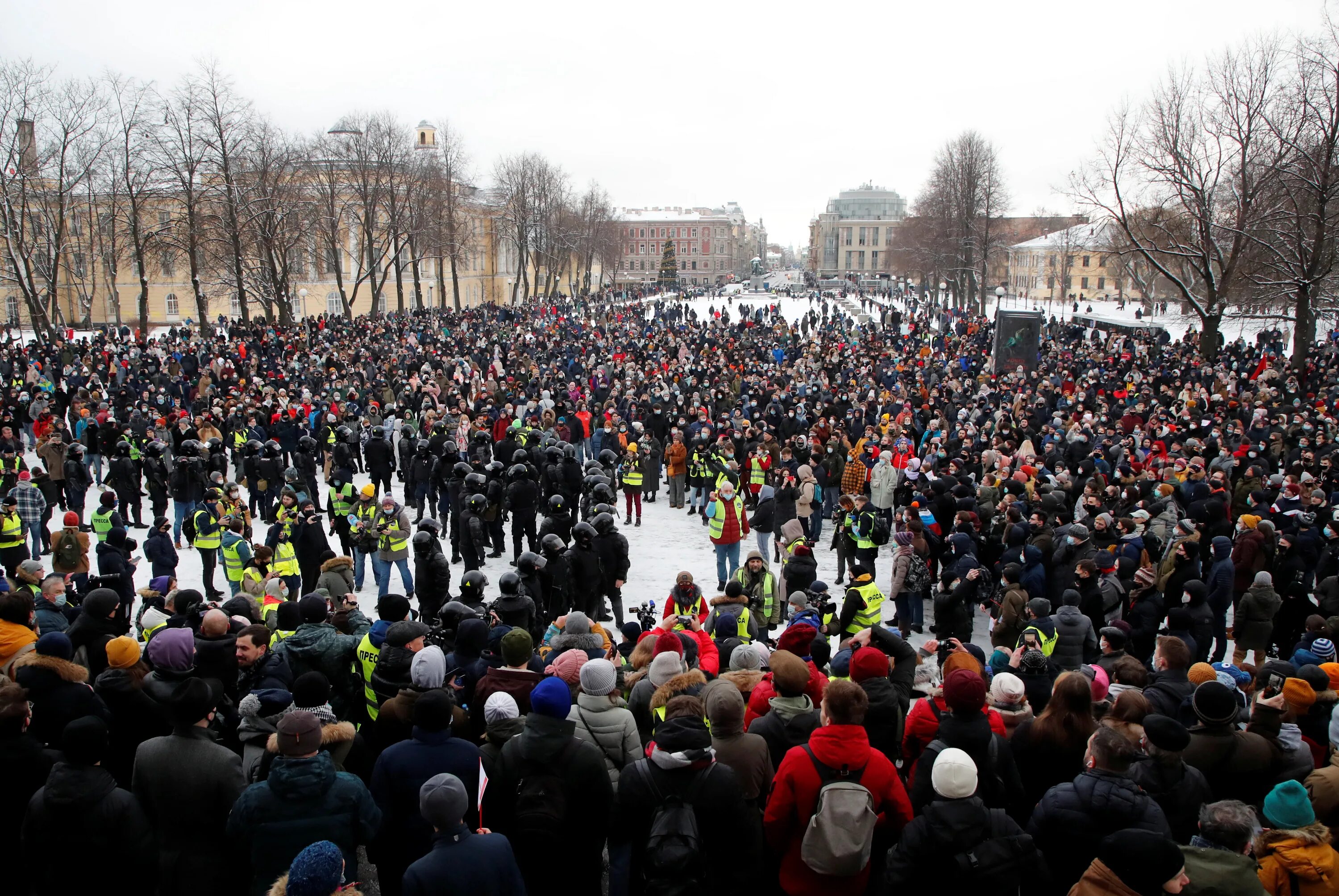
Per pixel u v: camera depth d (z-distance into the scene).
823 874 4.68
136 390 28.41
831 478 19.64
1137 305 98.62
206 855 4.97
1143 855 4.11
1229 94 39.06
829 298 110.12
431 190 65.19
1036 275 119.50
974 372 38.12
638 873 5.09
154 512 17.80
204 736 5.14
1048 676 7.31
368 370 33.28
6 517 13.27
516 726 5.45
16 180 44.69
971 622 10.45
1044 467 17.80
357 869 5.20
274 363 33.72
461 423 22.08
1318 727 6.53
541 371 36.22
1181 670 6.94
